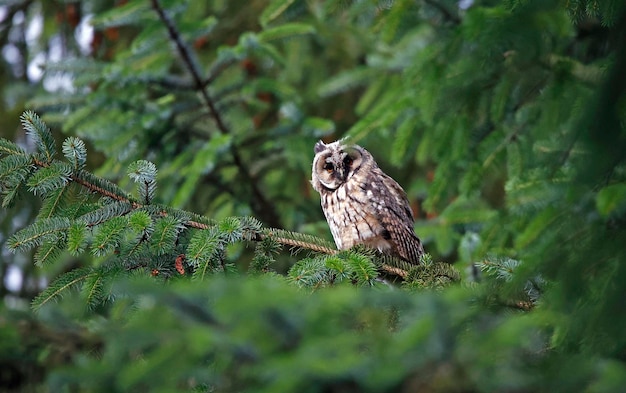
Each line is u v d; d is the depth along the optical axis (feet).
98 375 19.43
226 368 19.66
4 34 65.92
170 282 30.53
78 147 31.99
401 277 36.45
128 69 50.24
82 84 51.34
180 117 53.36
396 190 45.93
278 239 33.53
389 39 39.83
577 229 26.53
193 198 55.98
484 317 19.60
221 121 53.67
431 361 17.99
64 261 52.95
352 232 45.03
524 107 37.47
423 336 17.88
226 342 18.58
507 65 35.01
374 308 21.57
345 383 18.54
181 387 22.09
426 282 32.50
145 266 31.30
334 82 56.39
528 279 27.35
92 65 51.78
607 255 25.36
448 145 39.24
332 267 31.07
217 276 30.19
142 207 32.40
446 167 40.19
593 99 26.78
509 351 18.40
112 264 31.07
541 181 33.19
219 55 51.57
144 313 21.07
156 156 53.36
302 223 56.85
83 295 30.35
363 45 61.67
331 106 63.77
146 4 47.29
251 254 50.21
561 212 29.48
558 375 18.40
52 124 53.16
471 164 39.45
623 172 27.30
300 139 54.39
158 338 19.33
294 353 18.52
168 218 31.14
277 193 58.54
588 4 30.78
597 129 26.32
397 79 54.70
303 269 31.09
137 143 52.31
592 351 24.13
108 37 62.85
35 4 65.46
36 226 30.78
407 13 42.04
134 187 43.91
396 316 23.57
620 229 25.96
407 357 17.93
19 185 31.89
